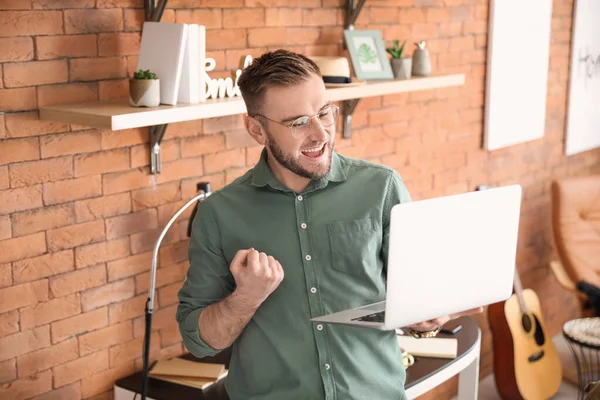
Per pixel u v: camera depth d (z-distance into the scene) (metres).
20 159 2.18
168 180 2.57
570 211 4.03
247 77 1.68
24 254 2.23
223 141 2.71
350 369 1.72
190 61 2.24
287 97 1.61
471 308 1.64
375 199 1.74
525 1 3.90
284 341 1.73
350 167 1.79
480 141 3.85
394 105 3.34
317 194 1.75
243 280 1.58
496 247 1.61
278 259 1.74
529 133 4.11
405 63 2.99
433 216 1.50
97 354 2.47
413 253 1.49
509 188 1.60
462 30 3.62
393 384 1.77
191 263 1.83
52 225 2.29
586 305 3.93
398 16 3.29
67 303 2.36
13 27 2.12
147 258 2.55
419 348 2.74
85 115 2.08
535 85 4.09
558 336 4.54
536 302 3.78
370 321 1.54
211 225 1.79
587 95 4.52
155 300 2.61
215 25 2.62
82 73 2.29
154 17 2.39
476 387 2.91
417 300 1.52
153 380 2.52
